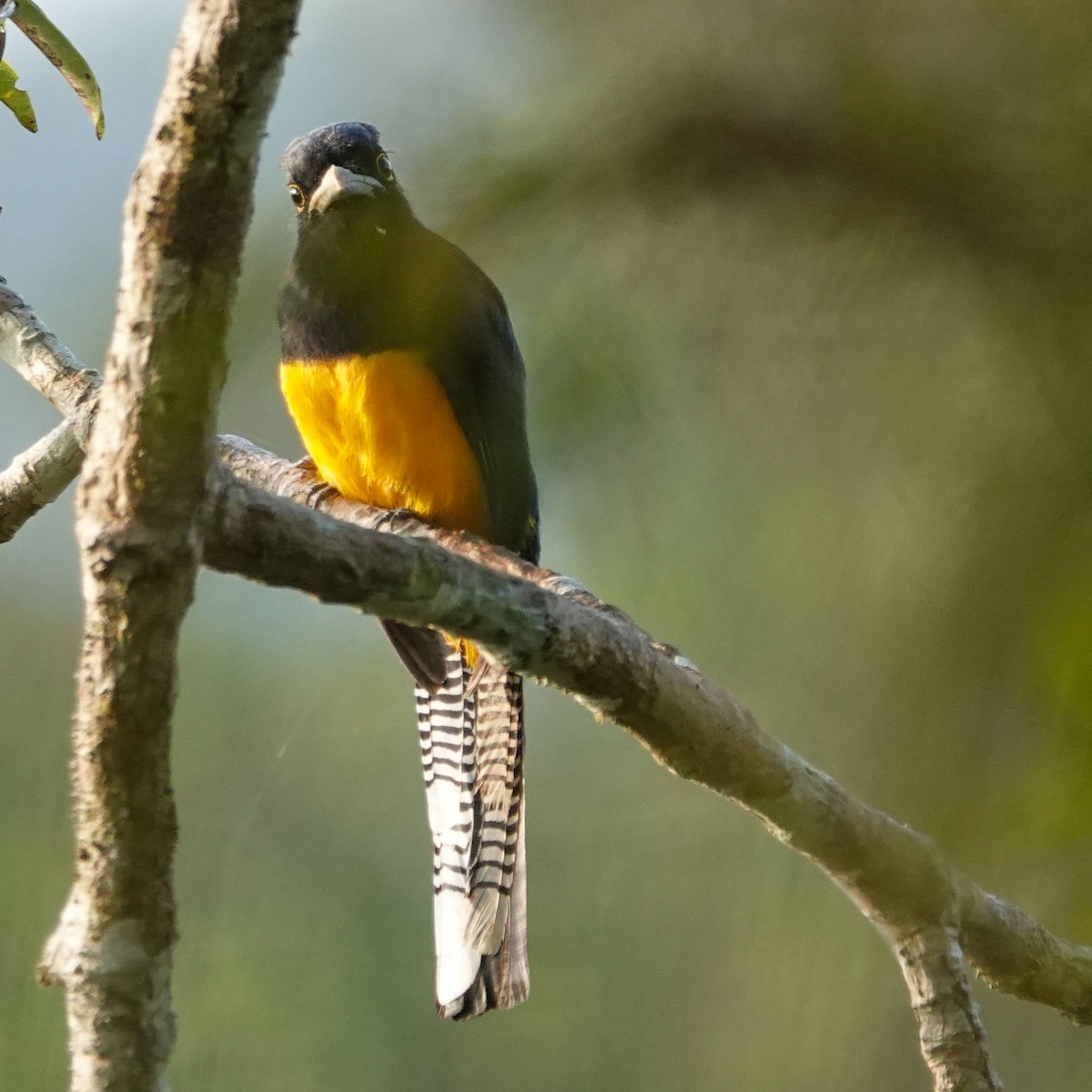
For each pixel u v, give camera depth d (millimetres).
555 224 3377
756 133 3262
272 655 8672
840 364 3365
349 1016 7980
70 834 7898
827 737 3191
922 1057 5574
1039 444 3080
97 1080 4770
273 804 8312
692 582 3607
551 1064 5742
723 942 4035
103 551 4559
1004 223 3137
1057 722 2807
